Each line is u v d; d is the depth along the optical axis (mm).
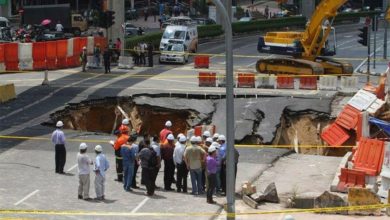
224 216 26312
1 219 24578
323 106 45562
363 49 86875
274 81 53875
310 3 121812
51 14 91562
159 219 25750
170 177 29688
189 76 60500
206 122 44469
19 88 52406
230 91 20375
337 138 41688
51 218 25250
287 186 31094
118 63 67062
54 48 64062
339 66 59375
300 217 26172
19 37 82375
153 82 55750
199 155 28875
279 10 138250
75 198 28016
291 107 45312
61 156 31516
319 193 29422
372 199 26531
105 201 27797
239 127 41969
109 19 62844
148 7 126188
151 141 32125
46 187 29422
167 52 71000
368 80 55219
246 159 36062
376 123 37250
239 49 86750
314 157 37750
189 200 28328
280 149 38625
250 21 105938
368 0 150500
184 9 127625
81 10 115938
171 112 46250
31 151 35500
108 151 36406
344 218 26047
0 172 31562
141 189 29844
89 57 65000
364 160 30516
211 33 97625
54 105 46219
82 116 46719
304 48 60938
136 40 76375
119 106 47656
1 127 40406
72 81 55844
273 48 62469
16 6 117062
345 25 123500
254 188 29172
